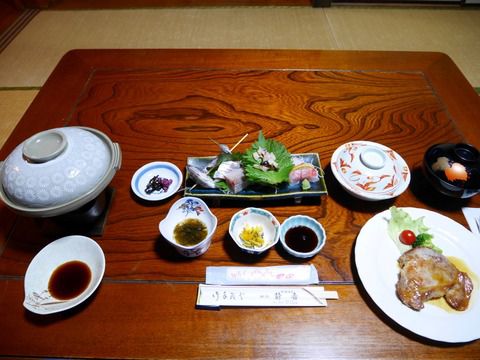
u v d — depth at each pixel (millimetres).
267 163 616
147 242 577
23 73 1526
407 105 808
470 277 531
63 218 574
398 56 933
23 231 591
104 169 543
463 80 871
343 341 476
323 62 912
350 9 1946
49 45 1693
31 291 507
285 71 888
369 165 613
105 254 562
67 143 519
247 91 836
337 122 767
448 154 627
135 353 466
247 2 2002
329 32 1763
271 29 1788
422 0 1951
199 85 853
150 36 1751
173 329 486
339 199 638
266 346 471
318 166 656
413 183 662
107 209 618
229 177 606
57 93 831
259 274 534
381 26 1806
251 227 590
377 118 777
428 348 470
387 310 486
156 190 648
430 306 497
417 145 723
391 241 565
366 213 618
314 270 539
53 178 499
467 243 562
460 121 771
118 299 513
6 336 481
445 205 629
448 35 1729
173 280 534
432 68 903
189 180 642
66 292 512
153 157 701
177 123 764
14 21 1868
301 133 743
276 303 506
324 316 499
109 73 886
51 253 542
